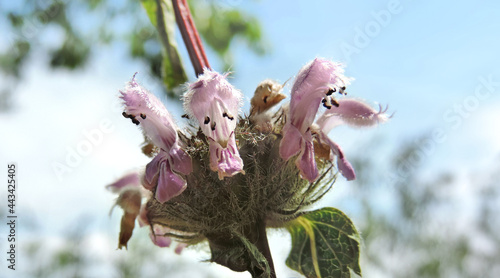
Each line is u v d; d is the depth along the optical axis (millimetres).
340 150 148
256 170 142
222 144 137
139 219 153
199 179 141
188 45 154
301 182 146
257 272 143
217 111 138
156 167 140
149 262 395
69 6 407
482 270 542
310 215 155
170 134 141
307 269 156
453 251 537
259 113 147
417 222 524
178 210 143
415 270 519
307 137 141
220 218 142
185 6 156
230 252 144
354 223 154
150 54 385
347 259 154
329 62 144
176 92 173
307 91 142
